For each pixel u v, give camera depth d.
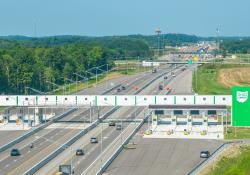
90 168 167.00
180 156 184.12
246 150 192.88
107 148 195.88
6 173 162.88
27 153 189.62
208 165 171.50
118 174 161.38
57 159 180.00
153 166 170.75
